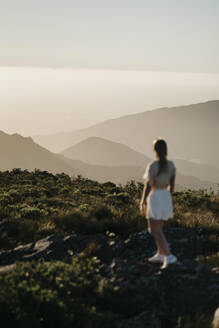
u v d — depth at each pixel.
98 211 12.98
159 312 5.86
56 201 17.69
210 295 6.05
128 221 11.36
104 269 6.88
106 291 6.18
